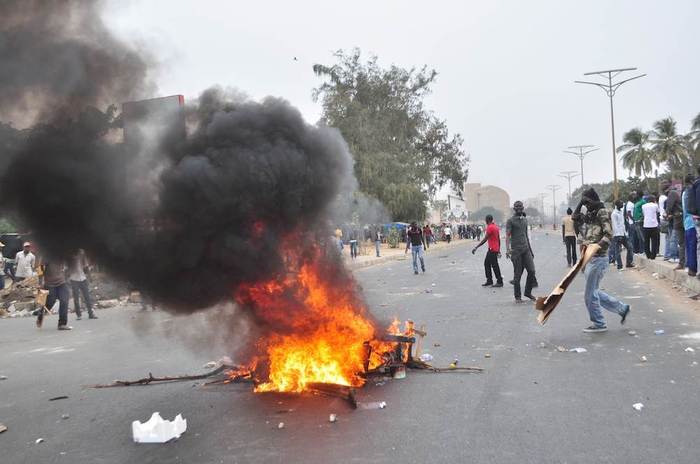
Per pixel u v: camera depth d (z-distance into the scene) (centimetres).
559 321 862
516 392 515
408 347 611
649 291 1137
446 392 523
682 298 1020
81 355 819
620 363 598
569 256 1761
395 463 370
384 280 1728
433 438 410
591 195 765
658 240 1559
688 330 747
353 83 4675
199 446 418
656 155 6225
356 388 549
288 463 378
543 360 629
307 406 498
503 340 746
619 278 1412
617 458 363
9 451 432
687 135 6169
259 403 516
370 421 452
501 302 1109
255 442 419
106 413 515
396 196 4031
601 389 511
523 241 1098
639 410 451
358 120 4206
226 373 633
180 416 452
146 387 600
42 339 1009
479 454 379
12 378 688
